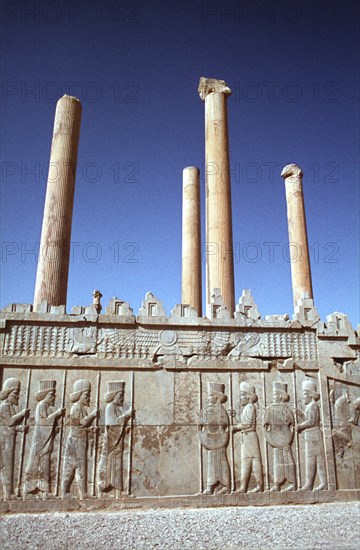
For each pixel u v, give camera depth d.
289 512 9.50
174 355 10.86
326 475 10.50
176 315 11.17
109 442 10.03
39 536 7.84
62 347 10.55
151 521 8.79
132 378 10.56
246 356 11.11
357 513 9.40
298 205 20.97
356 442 10.90
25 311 10.66
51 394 10.17
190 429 10.38
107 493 9.71
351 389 11.28
